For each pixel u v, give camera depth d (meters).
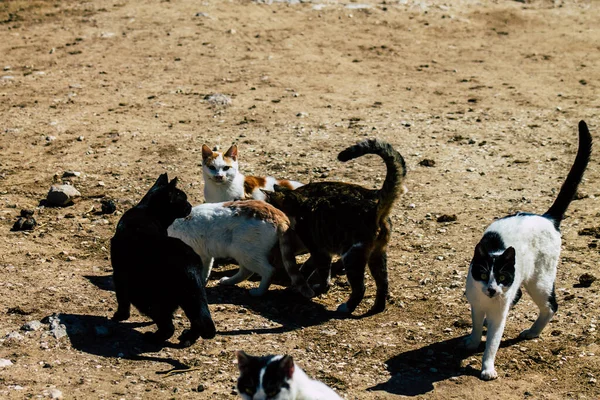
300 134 14.20
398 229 10.55
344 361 7.38
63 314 7.71
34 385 6.50
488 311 7.18
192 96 16.19
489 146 13.64
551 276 7.66
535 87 17.08
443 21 21.52
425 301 8.66
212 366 7.11
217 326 7.96
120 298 7.65
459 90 16.88
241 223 8.57
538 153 13.32
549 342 7.76
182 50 18.80
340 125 14.66
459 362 7.41
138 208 7.92
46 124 14.58
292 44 19.44
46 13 21.59
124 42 19.31
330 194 8.48
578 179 7.81
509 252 6.89
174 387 6.68
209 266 8.90
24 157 13.11
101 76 17.27
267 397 5.62
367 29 20.69
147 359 7.19
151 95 16.20
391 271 9.39
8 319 7.65
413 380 7.06
